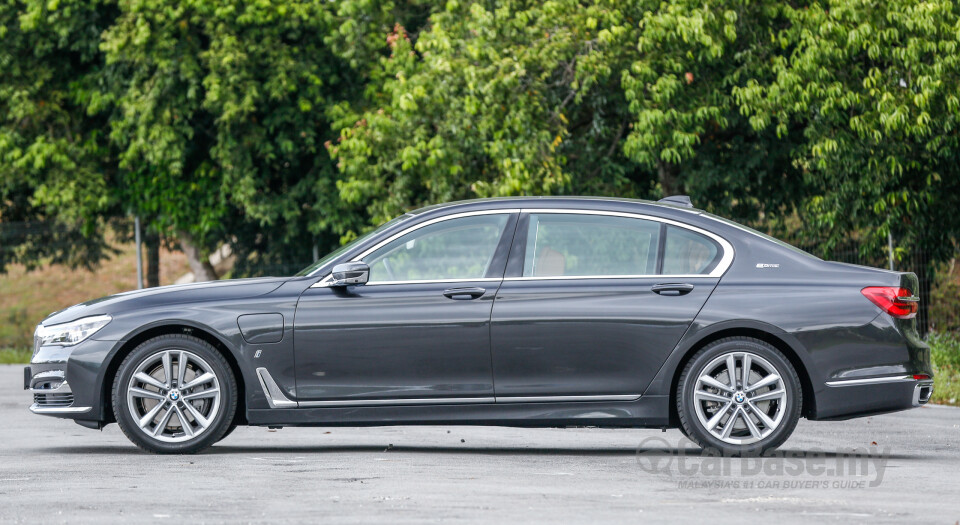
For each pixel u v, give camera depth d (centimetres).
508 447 1984
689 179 4256
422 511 1288
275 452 1883
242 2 4731
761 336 1792
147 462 1722
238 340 1789
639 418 1777
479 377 1775
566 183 3956
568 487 1469
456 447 1986
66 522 1234
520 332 1770
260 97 4769
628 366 1773
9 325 4872
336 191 4912
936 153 3678
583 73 3900
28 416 2612
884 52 3434
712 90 3850
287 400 1789
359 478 1541
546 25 3981
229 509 1303
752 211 4462
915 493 1451
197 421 1809
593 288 1788
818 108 3653
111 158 5225
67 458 1794
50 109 4991
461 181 4016
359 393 1783
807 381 1792
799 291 1788
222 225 5019
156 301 1827
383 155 4131
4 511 1301
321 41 4938
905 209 3788
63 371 1817
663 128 3756
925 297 3850
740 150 4272
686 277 1800
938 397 2995
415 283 1803
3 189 5269
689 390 1777
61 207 4931
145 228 5094
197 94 4859
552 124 4050
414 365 1775
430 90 4006
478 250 1814
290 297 1803
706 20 3619
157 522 1230
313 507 1314
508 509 1301
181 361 1806
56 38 4934
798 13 3703
